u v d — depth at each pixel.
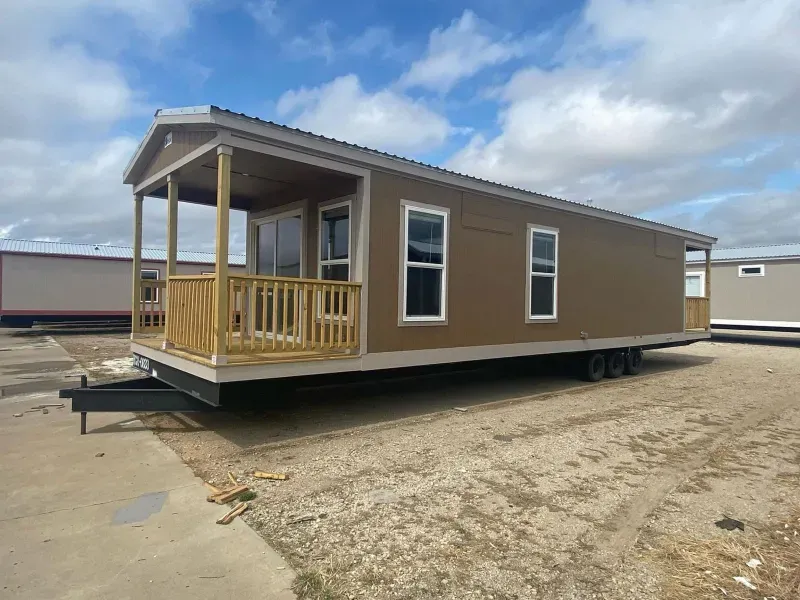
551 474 4.49
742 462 4.91
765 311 17.50
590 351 9.71
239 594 2.67
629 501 3.95
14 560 3.00
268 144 5.36
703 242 12.73
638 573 2.93
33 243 20.69
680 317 11.89
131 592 2.68
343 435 5.64
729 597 2.71
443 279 6.96
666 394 8.40
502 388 8.83
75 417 6.40
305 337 5.75
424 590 2.74
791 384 9.52
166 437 5.52
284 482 4.24
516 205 8.00
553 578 2.87
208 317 5.37
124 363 11.27
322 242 7.20
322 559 3.03
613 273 9.93
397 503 3.84
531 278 8.24
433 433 5.75
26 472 4.44
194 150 5.76
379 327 6.24
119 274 20.20
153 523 3.48
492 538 3.32
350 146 5.89
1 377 9.51
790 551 3.20
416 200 6.62
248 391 5.52
